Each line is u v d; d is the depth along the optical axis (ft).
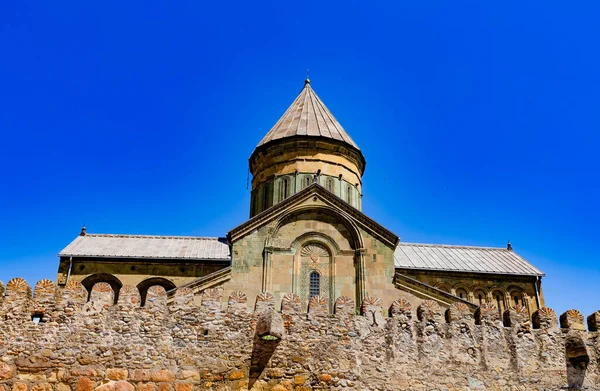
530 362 52.24
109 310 49.70
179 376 47.93
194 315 50.60
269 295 52.42
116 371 47.42
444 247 115.14
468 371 50.98
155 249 103.65
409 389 49.34
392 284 76.59
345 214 81.30
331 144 102.42
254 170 108.37
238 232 79.30
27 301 49.08
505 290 102.58
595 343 54.13
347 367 49.55
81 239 106.42
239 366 48.91
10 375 46.14
